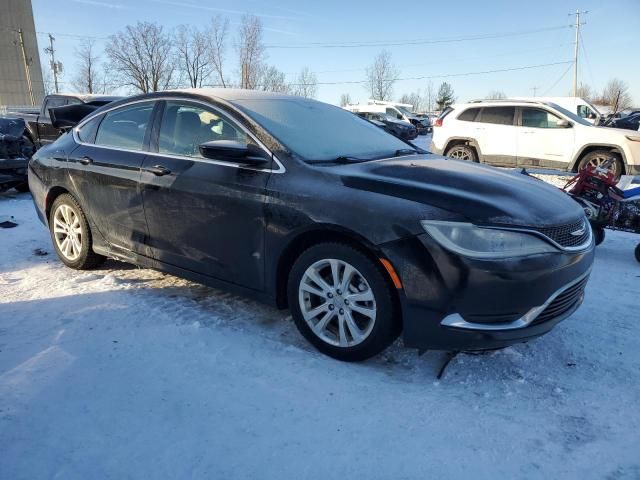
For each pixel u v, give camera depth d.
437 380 2.93
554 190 3.39
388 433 2.46
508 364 3.13
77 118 6.60
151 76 46.91
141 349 3.20
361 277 2.93
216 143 3.27
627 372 3.05
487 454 2.33
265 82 45.50
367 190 2.94
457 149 12.84
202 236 3.60
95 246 4.50
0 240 5.79
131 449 2.32
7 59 53.88
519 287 2.67
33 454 2.28
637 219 5.56
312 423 2.53
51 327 3.49
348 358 3.07
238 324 3.57
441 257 2.68
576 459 2.30
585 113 17.89
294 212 3.09
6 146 8.38
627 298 4.27
